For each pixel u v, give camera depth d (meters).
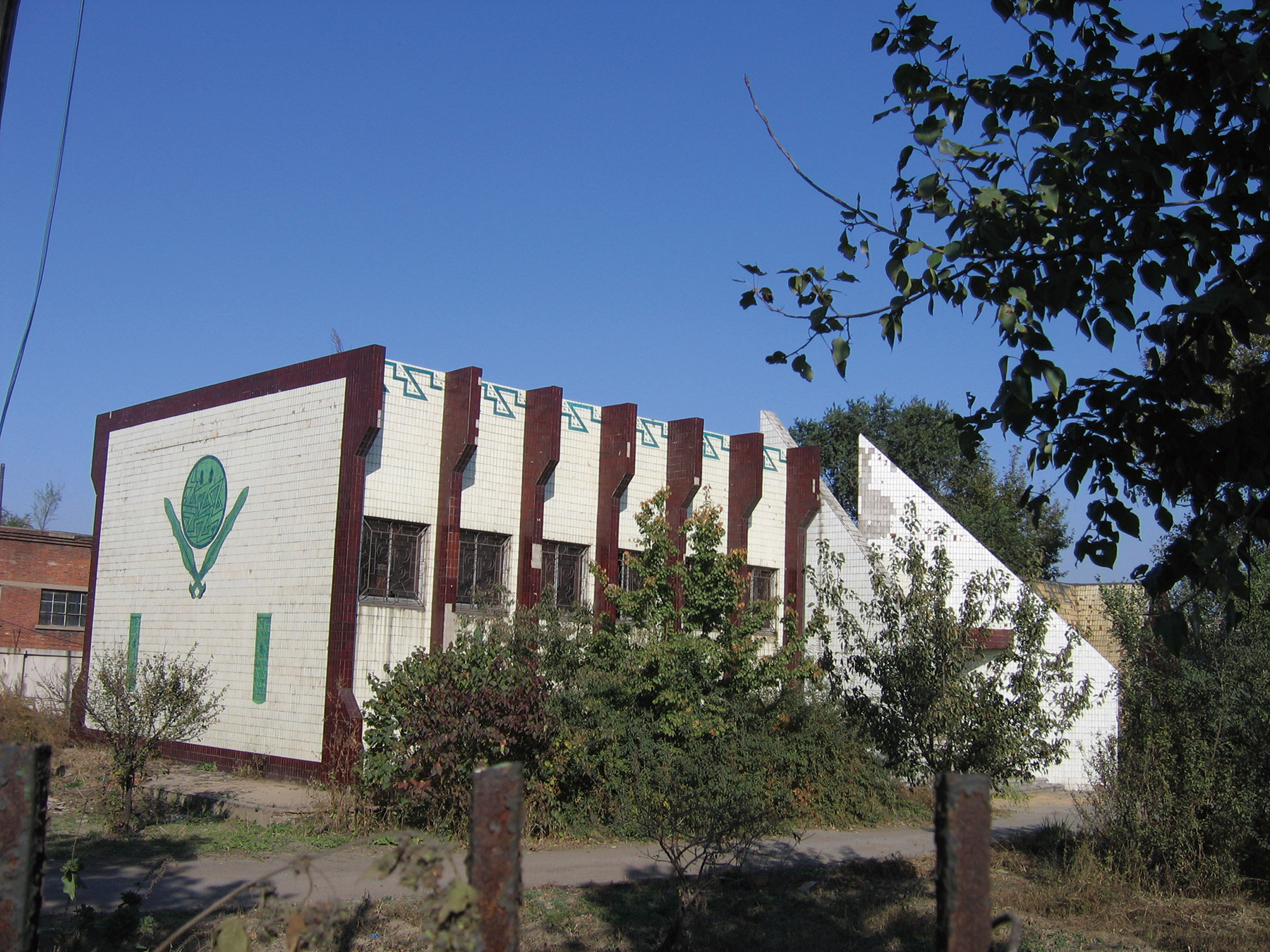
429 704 13.16
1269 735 11.57
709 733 15.33
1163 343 5.45
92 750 20.58
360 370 17.69
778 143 5.94
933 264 5.59
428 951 7.91
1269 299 5.04
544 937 8.73
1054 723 11.46
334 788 14.31
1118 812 12.11
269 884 4.03
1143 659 12.54
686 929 8.90
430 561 18.62
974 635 11.66
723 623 16.81
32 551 31.09
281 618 18.22
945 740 11.41
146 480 22.02
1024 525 37.97
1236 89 5.60
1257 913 10.38
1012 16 6.05
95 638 22.50
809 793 16.36
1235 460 5.20
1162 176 5.61
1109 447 5.61
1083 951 8.91
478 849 2.83
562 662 15.99
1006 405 5.47
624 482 21.38
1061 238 5.75
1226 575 4.95
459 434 18.66
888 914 9.85
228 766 18.56
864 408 44.19
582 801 14.41
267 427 19.28
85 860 11.85
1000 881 11.78
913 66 6.07
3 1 6.26
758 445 24.05
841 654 23.22
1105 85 5.86
